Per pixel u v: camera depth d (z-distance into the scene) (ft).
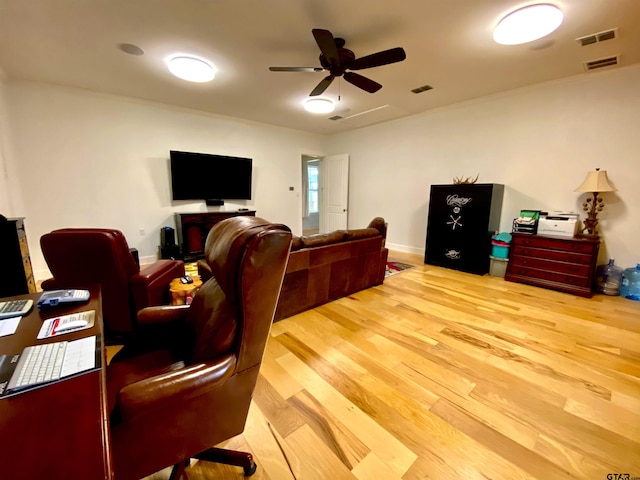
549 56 9.21
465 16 7.18
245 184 17.60
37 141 11.57
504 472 3.88
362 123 18.30
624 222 10.39
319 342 7.19
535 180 12.28
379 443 4.33
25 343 2.79
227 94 12.79
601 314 8.80
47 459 1.55
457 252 13.75
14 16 7.10
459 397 5.30
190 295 7.44
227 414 3.37
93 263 6.12
